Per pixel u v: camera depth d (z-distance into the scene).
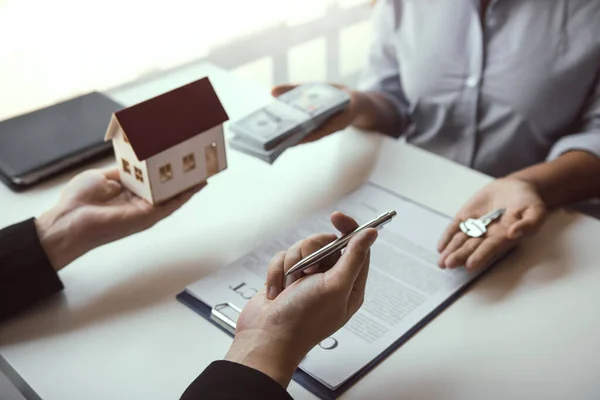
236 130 1.09
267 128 1.09
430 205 1.05
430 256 0.93
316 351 0.79
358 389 0.75
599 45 1.30
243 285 0.89
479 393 0.75
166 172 0.93
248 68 2.52
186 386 0.76
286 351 0.66
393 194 1.06
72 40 2.50
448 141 1.50
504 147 1.44
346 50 2.74
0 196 1.07
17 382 0.78
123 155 0.93
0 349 0.81
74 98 1.28
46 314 0.86
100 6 2.74
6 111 2.06
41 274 0.87
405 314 0.84
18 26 2.52
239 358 0.66
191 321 0.84
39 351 0.81
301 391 0.75
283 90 1.24
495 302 0.87
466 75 1.42
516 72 1.37
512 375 0.77
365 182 1.10
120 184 0.98
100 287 0.90
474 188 1.08
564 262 0.93
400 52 1.48
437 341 0.81
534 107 1.37
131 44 2.52
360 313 0.84
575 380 0.76
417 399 0.74
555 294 0.88
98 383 0.76
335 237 0.77
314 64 2.62
